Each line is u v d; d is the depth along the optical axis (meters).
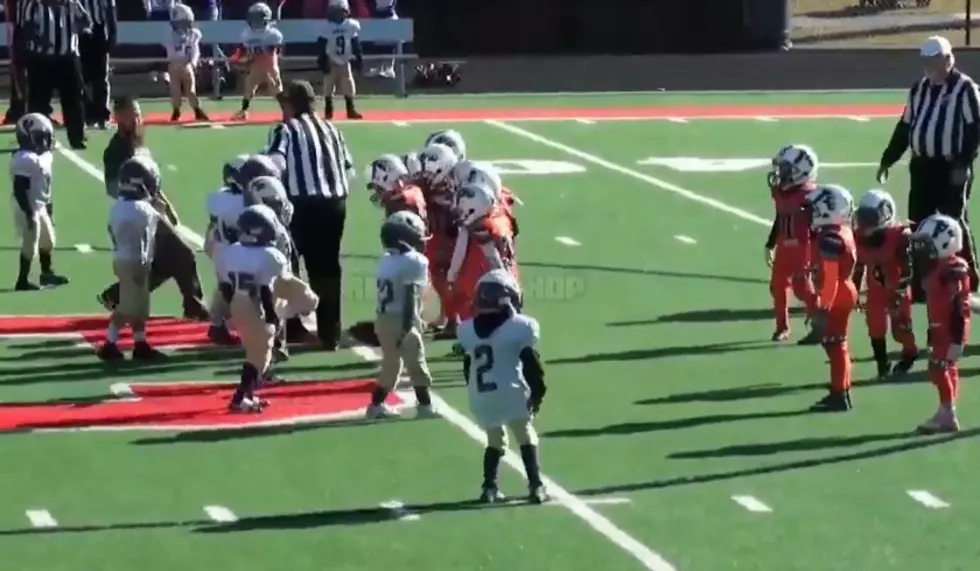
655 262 50.41
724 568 28.45
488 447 31.16
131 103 42.88
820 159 66.25
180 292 45.03
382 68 83.69
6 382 38.62
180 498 31.61
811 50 94.00
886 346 41.22
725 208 57.72
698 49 93.94
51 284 47.16
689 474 32.81
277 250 36.19
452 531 29.97
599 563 28.64
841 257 36.03
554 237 53.47
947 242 34.56
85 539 29.64
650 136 71.06
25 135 46.25
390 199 40.69
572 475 32.75
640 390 38.16
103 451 34.16
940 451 34.19
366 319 43.84
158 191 41.56
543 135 71.06
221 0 86.06
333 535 29.77
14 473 32.91
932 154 44.34
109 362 40.22
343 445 34.50
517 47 93.31
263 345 36.22
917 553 29.11
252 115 75.00
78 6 65.81
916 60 90.88
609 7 93.31
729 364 40.16
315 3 86.62
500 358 30.77
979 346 41.47
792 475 32.81
